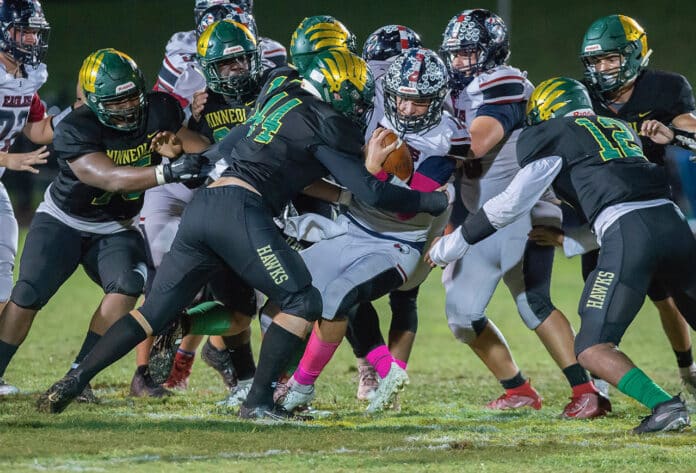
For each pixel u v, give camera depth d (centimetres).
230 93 1312
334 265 1188
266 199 1106
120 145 1247
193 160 1190
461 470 891
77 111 1245
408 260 1196
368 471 880
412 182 1184
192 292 1130
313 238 1197
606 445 1005
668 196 1131
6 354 1266
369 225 1196
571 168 1130
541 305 1262
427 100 1160
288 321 1100
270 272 1080
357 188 1084
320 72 1109
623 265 1080
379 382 1312
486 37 1312
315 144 1093
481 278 1284
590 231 1223
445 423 1162
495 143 1270
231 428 1060
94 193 1259
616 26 1270
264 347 1112
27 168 1266
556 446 1002
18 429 1031
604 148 1122
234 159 1122
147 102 1266
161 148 1250
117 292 1247
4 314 1263
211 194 1103
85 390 1259
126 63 1205
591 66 1293
